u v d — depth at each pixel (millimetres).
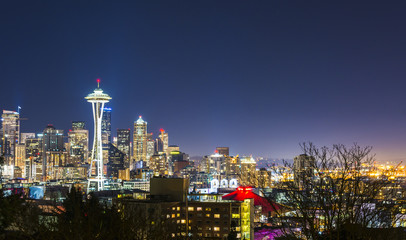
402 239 42000
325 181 45031
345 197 44344
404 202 44875
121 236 54688
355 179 44062
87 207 70875
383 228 41562
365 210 42375
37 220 52531
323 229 43062
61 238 51844
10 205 46562
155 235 58375
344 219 42125
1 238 48562
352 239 40562
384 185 45906
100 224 55844
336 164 47906
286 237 44469
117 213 60719
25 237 49875
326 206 42312
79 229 52375
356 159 48312
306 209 43000
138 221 60875
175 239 71438
